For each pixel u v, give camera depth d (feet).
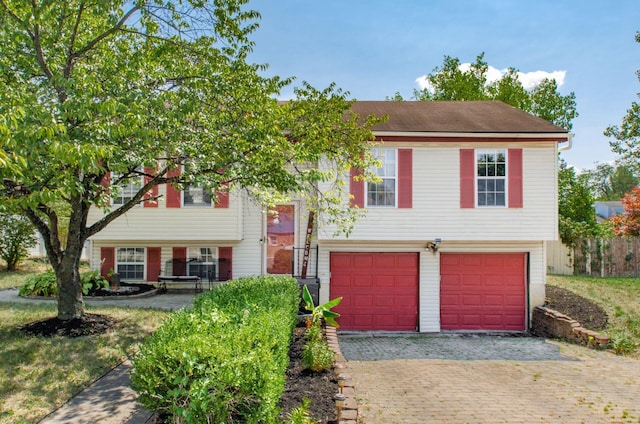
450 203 48.47
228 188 30.12
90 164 18.40
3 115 16.44
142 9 27.14
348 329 50.57
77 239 30.42
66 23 29.01
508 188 48.44
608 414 21.74
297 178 30.42
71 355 24.79
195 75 29.07
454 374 29.73
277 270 53.36
